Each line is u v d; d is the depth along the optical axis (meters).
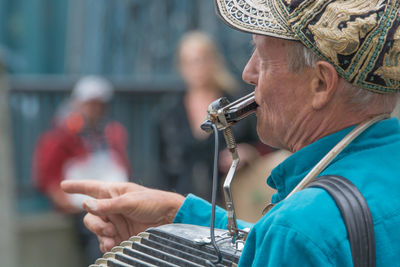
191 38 9.16
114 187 3.69
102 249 3.66
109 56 11.98
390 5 2.52
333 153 2.59
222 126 2.92
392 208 2.45
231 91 9.13
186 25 11.85
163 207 3.54
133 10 11.94
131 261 2.90
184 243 2.90
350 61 2.51
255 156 8.02
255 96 2.83
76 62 11.95
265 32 2.56
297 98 2.65
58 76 11.94
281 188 2.80
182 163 8.89
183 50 9.12
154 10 11.91
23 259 10.87
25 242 10.91
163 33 11.91
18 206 11.24
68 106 10.73
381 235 2.40
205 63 8.98
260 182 7.63
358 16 2.49
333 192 2.42
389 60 2.53
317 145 2.66
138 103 11.62
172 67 11.88
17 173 11.27
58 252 10.88
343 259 2.33
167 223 3.58
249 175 7.81
